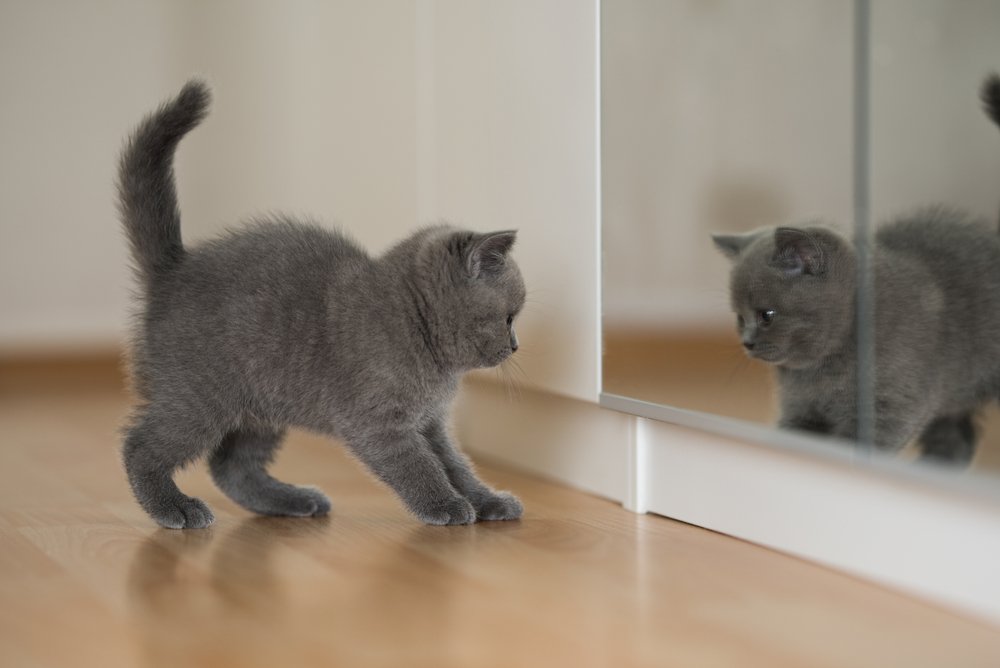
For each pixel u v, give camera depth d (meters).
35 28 3.97
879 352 1.53
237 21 4.02
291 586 1.63
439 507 1.99
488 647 1.39
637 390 1.98
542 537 1.90
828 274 1.59
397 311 1.93
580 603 1.55
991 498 1.38
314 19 3.25
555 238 2.16
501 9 2.26
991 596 1.45
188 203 4.18
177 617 1.50
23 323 4.03
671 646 1.40
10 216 3.99
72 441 2.78
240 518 2.06
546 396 2.37
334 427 1.98
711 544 1.85
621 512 2.08
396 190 2.72
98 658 1.36
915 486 1.54
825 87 1.57
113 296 4.11
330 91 3.13
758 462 1.82
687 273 1.84
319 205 3.27
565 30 2.08
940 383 1.45
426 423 2.07
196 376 1.95
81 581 1.66
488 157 2.34
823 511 1.70
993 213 1.37
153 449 1.97
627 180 1.95
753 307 1.71
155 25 4.08
